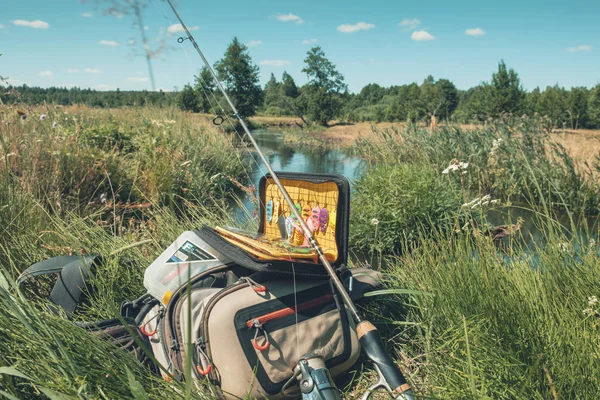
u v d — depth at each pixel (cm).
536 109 3825
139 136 875
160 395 199
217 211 549
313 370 214
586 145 932
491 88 4700
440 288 280
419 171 596
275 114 7425
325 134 3188
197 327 222
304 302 236
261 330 220
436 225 508
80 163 577
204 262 252
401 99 7769
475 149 941
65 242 356
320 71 6669
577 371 200
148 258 360
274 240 295
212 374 211
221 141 1125
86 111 1193
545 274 278
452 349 240
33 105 763
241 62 4734
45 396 193
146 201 596
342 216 265
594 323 235
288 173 295
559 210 752
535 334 224
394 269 373
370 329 215
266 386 214
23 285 305
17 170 481
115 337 235
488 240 319
